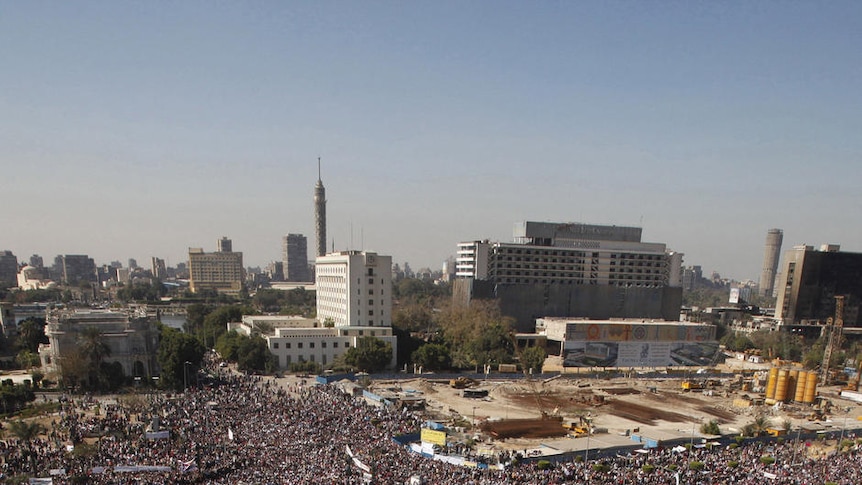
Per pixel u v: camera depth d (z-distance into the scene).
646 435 105.81
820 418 131.62
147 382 131.88
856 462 81.56
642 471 77.50
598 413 129.75
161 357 131.38
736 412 136.38
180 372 130.88
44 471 68.19
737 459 85.81
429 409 125.94
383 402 121.94
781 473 76.12
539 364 175.75
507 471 76.06
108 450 77.25
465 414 123.25
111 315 137.00
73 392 121.88
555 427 114.62
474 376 168.75
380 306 194.25
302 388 131.62
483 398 141.88
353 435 90.31
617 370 194.38
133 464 71.88
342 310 198.75
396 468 74.25
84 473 68.25
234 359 171.25
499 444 100.12
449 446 90.38
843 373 191.50
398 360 182.00
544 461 82.62
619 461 83.69
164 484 65.75
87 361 123.50
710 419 127.25
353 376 154.88
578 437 105.25
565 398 145.38
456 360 178.62
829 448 102.75
